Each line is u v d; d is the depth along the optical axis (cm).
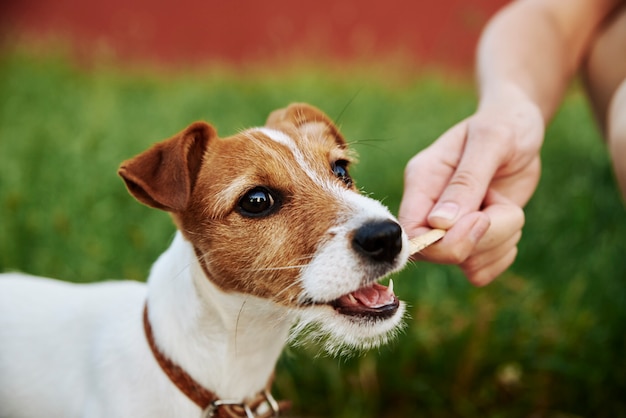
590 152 89
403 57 151
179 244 48
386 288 46
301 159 48
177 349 46
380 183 81
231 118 102
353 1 171
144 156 47
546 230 73
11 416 49
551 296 65
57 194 78
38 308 51
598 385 59
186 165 46
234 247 46
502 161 51
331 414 59
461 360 60
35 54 139
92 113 103
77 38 163
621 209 76
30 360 49
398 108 111
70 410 48
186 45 175
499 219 49
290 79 128
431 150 52
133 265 67
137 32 158
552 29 62
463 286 66
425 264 67
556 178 83
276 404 49
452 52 156
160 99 115
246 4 176
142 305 48
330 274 44
